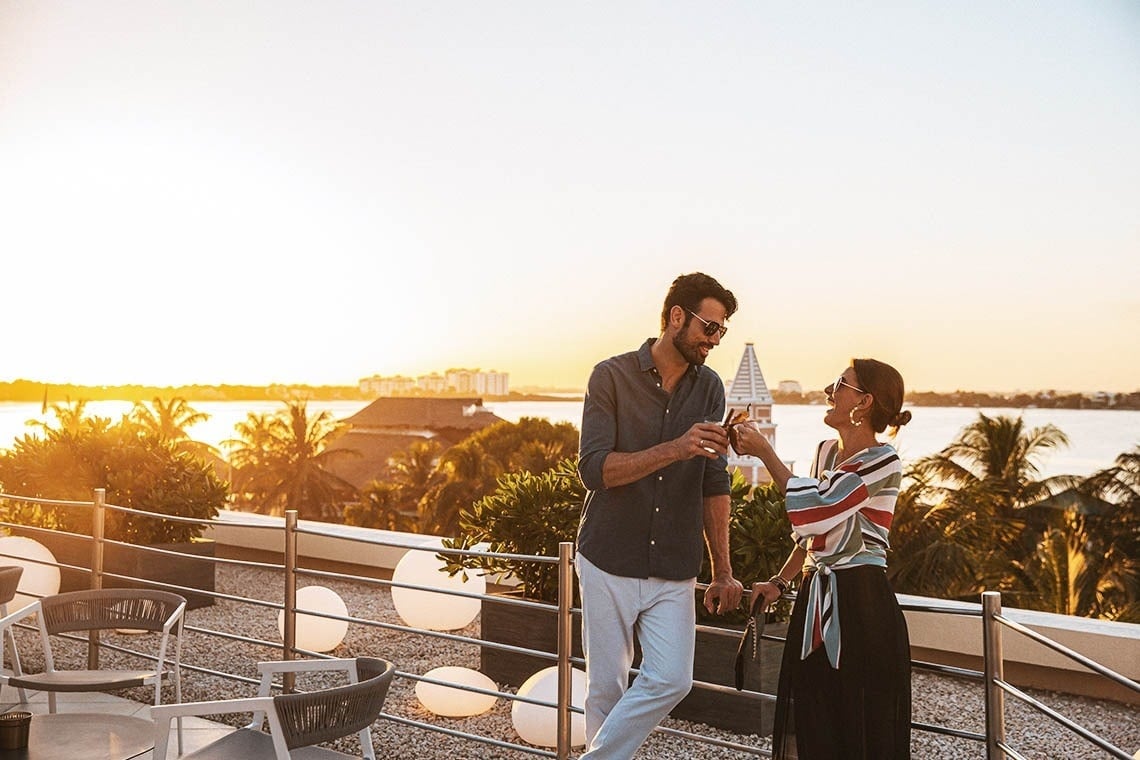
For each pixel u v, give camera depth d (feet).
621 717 11.39
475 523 22.58
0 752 12.41
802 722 10.25
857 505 9.87
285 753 10.41
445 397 351.05
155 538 30.04
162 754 10.95
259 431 258.37
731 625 18.69
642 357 11.57
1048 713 9.71
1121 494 159.63
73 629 15.70
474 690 15.71
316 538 35.32
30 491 31.63
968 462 170.19
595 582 11.60
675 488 11.51
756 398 125.29
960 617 23.90
